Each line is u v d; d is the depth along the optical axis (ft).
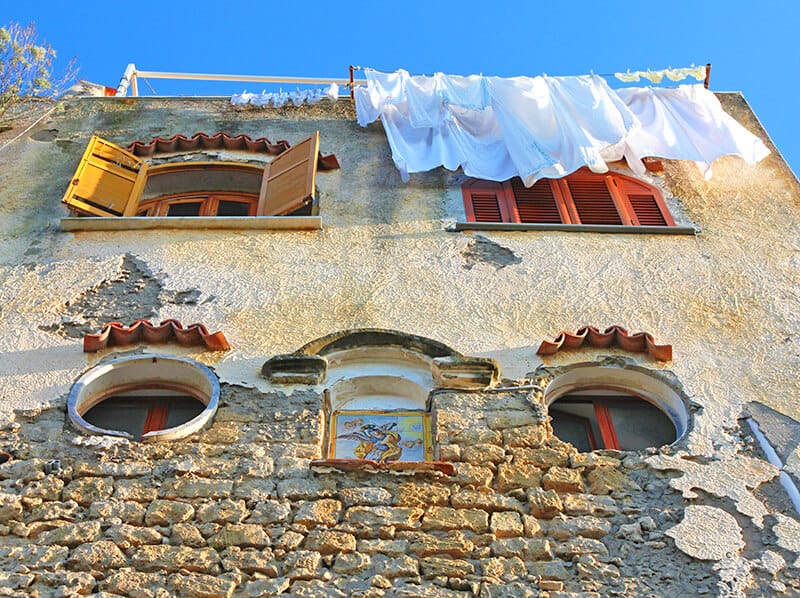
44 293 34.68
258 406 29.48
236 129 45.80
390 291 35.17
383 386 31.22
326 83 50.90
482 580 23.95
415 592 23.53
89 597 23.24
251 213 42.78
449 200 40.75
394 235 38.34
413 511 25.72
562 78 43.32
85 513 25.59
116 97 48.24
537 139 41.29
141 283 35.45
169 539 24.86
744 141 42.09
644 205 40.93
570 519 25.82
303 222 38.40
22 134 44.98
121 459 27.25
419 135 43.93
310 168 40.04
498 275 36.24
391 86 45.03
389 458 28.71
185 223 38.45
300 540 24.85
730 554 24.85
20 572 23.77
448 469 26.78
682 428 30.01
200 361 31.35
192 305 34.37
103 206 39.45
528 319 33.99
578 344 32.24
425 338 32.22
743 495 26.76
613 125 41.29
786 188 41.68
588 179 42.37
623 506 26.37
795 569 24.44
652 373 31.40
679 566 24.53
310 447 27.84
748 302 34.96
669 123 43.14
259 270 36.17
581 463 27.55
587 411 31.40
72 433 28.25
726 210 40.32
